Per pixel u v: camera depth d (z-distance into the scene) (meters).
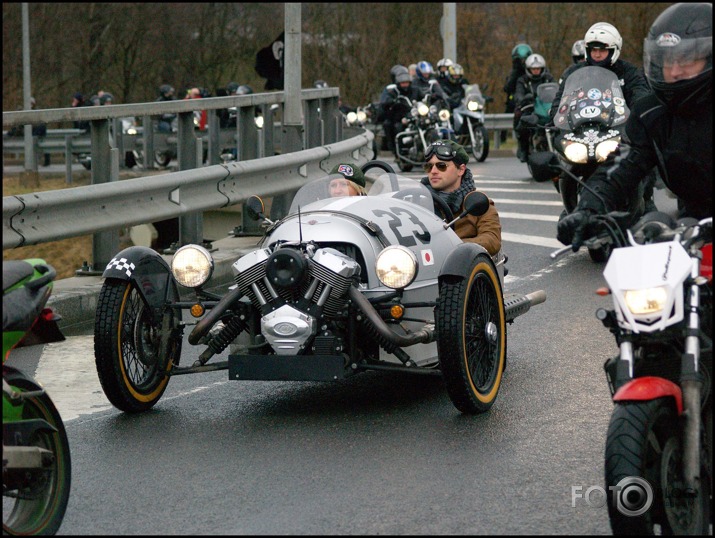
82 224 11.55
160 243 22.34
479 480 6.80
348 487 6.73
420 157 29.17
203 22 62.25
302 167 16.67
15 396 5.73
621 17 49.59
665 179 6.36
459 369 7.93
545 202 21.78
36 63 58.78
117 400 8.29
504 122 38.53
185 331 11.31
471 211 8.89
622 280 5.36
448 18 40.78
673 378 5.82
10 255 24.42
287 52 18.67
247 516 6.28
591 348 10.32
